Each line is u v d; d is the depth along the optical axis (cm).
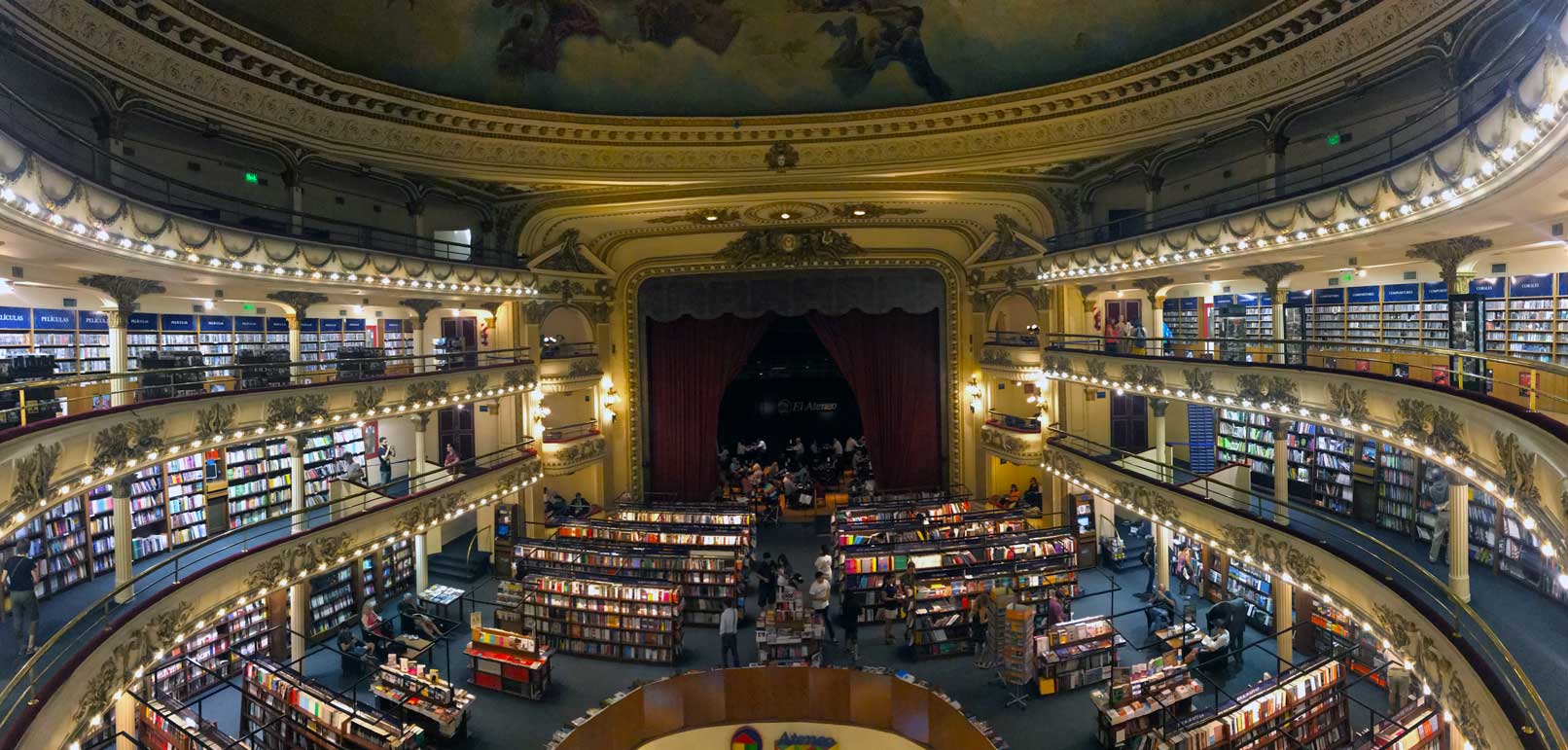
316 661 1669
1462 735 901
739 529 2058
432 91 1791
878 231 2611
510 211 2297
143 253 1152
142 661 1135
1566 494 652
